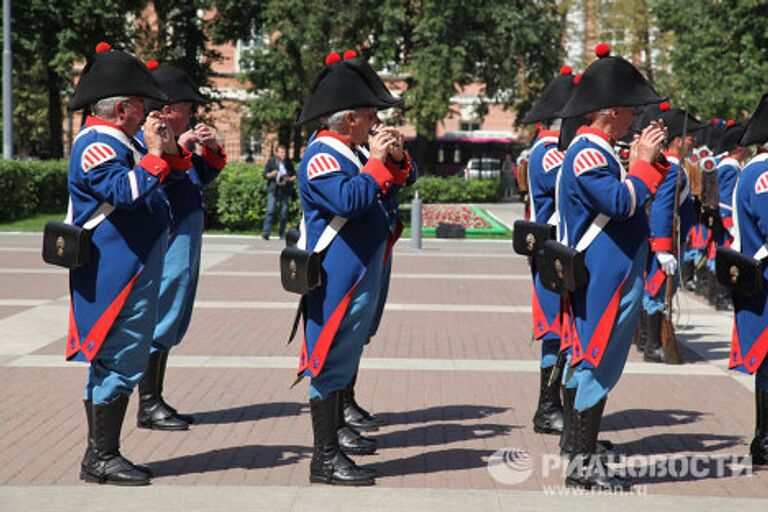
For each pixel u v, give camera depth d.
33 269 19.30
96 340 6.71
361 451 7.71
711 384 10.23
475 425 8.59
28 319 13.64
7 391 9.55
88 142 6.67
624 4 41.38
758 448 7.45
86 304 6.73
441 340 12.41
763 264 7.17
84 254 6.60
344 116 6.83
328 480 6.92
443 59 42.97
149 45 47.06
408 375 10.46
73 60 42.09
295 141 45.50
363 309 6.88
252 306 15.04
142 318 6.83
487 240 26.14
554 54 44.84
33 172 30.98
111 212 6.70
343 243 6.82
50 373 10.32
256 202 27.69
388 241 8.59
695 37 35.47
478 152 58.38
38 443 7.85
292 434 8.25
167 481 6.97
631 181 6.46
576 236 6.71
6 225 28.03
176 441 8.05
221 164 8.84
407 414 8.95
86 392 6.98
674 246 11.02
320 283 6.72
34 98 54.19
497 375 10.48
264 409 9.06
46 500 6.52
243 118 47.38
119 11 43.47
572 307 6.77
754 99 33.88
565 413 7.42
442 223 27.27
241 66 45.19
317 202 6.75
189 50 47.19
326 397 6.92
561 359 8.18
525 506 6.46
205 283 17.66
